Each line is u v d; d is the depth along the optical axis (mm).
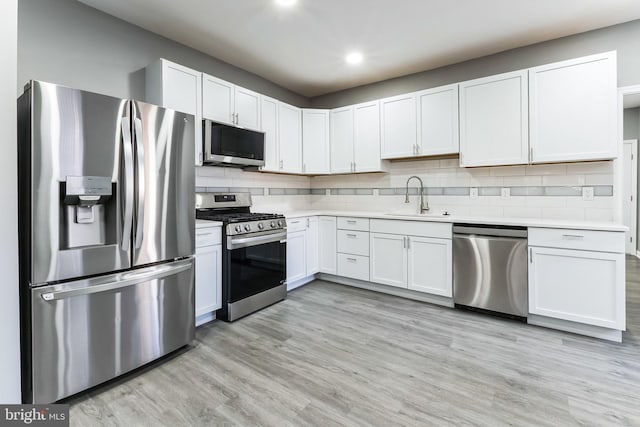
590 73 2455
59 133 1536
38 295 1490
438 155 3291
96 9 2344
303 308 2912
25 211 1525
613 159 2514
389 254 3227
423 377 1804
